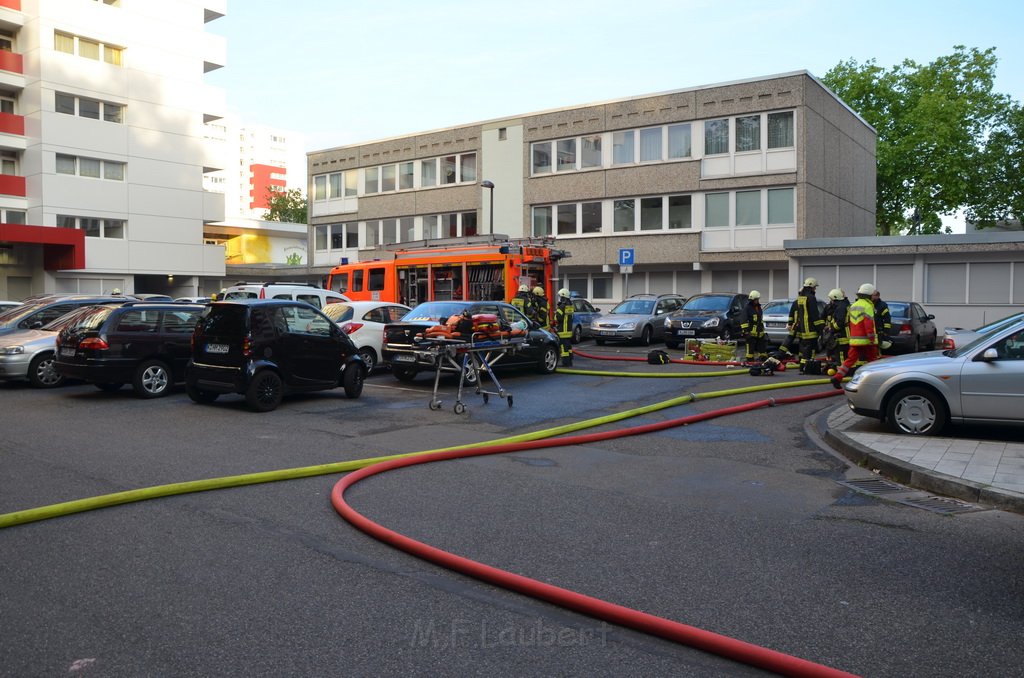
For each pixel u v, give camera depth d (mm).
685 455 8555
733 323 23656
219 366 11531
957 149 40406
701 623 4090
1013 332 8867
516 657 3680
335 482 7117
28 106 36062
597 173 34906
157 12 39781
